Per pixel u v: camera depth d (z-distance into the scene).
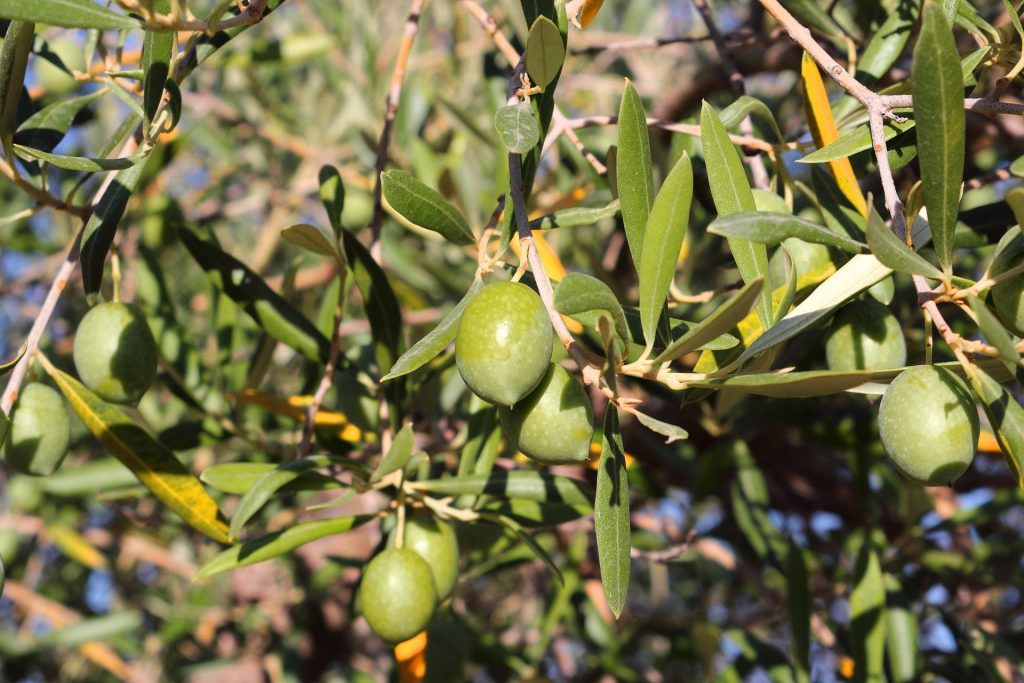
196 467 0.99
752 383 0.40
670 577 1.29
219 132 1.07
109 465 0.65
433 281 0.88
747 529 0.76
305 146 1.04
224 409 0.64
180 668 1.04
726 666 0.73
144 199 0.83
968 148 0.73
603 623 0.88
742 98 0.52
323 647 1.08
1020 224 0.40
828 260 0.50
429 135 1.02
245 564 0.49
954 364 0.42
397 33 1.07
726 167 0.45
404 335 0.56
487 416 0.56
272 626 1.07
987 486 0.86
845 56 0.63
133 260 0.90
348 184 0.89
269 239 1.10
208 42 0.52
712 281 0.80
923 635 0.78
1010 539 0.88
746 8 1.08
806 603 0.65
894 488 0.86
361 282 0.56
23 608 1.09
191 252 0.58
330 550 0.98
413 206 0.45
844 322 0.48
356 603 0.74
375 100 0.93
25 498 1.09
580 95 1.18
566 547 0.90
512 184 0.44
